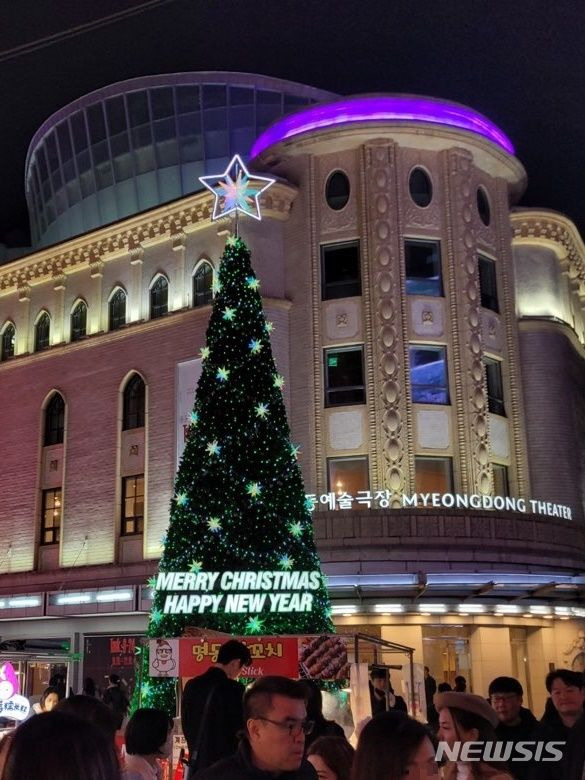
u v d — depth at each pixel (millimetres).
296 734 4719
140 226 35781
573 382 36000
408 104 32469
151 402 33625
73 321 37531
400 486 29234
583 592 28859
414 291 31484
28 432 37125
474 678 28578
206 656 13250
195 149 43344
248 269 22500
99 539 33781
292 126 33750
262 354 21844
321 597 20750
